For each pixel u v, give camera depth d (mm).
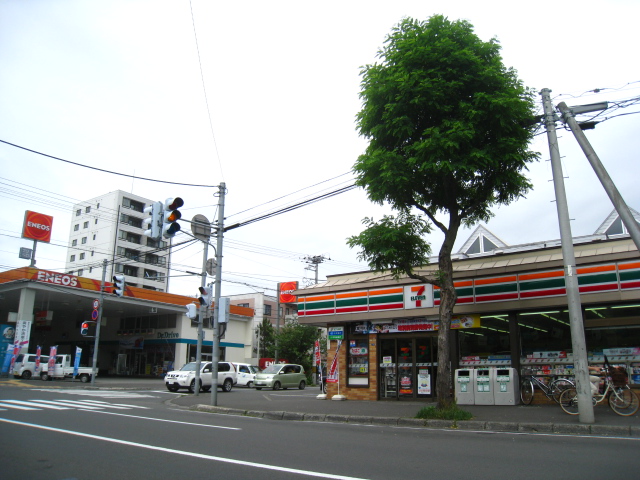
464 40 12375
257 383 30438
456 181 12883
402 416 12227
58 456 6801
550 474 5949
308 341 43906
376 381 17578
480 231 23406
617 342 13805
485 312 15648
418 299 16750
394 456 7129
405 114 12219
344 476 5832
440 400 12008
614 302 13734
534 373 14820
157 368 44188
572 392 11906
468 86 12227
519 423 10383
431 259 22953
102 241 65875
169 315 44125
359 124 13273
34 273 33500
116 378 40844
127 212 67438
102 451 7195
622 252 13500
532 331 15125
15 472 5910
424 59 12086
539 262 14664
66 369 32906
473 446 8086
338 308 18453
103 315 46938
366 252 13195
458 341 16344
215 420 11867
